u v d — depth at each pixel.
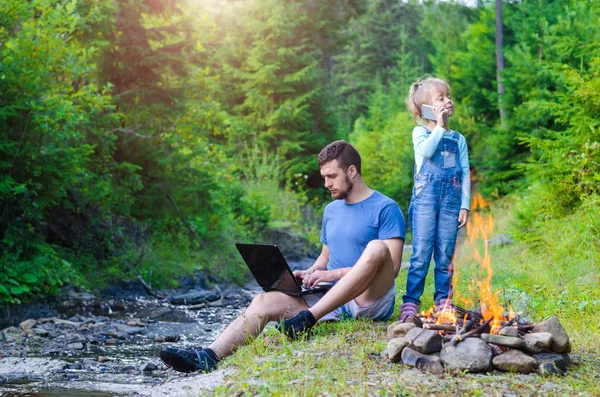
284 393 2.95
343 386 2.98
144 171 11.37
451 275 4.83
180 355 3.81
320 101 26.75
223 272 11.55
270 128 25.33
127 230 10.84
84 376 4.36
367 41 40.84
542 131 15.26
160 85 11.48
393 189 21.97
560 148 8.88
